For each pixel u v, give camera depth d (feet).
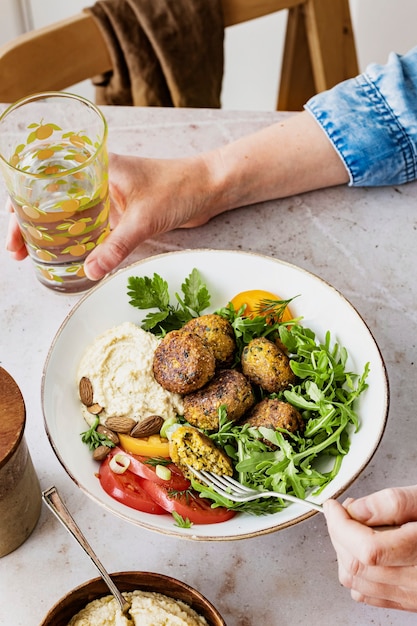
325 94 3.34
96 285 2.80
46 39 3.62
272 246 3.16
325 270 3.10
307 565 2.54
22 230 2.88
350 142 3.23
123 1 3.73
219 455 2.50
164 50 3.83
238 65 5.82
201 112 3.53
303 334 2.75
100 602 2.34
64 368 2.67
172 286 2.87
